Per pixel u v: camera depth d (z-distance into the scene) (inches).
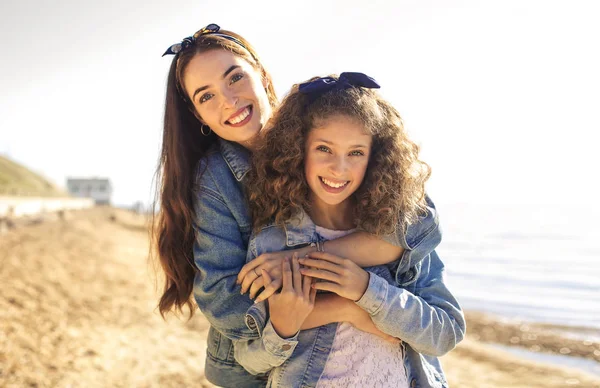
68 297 380.5
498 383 332.5
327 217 88.8
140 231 1451.8
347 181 81.6
